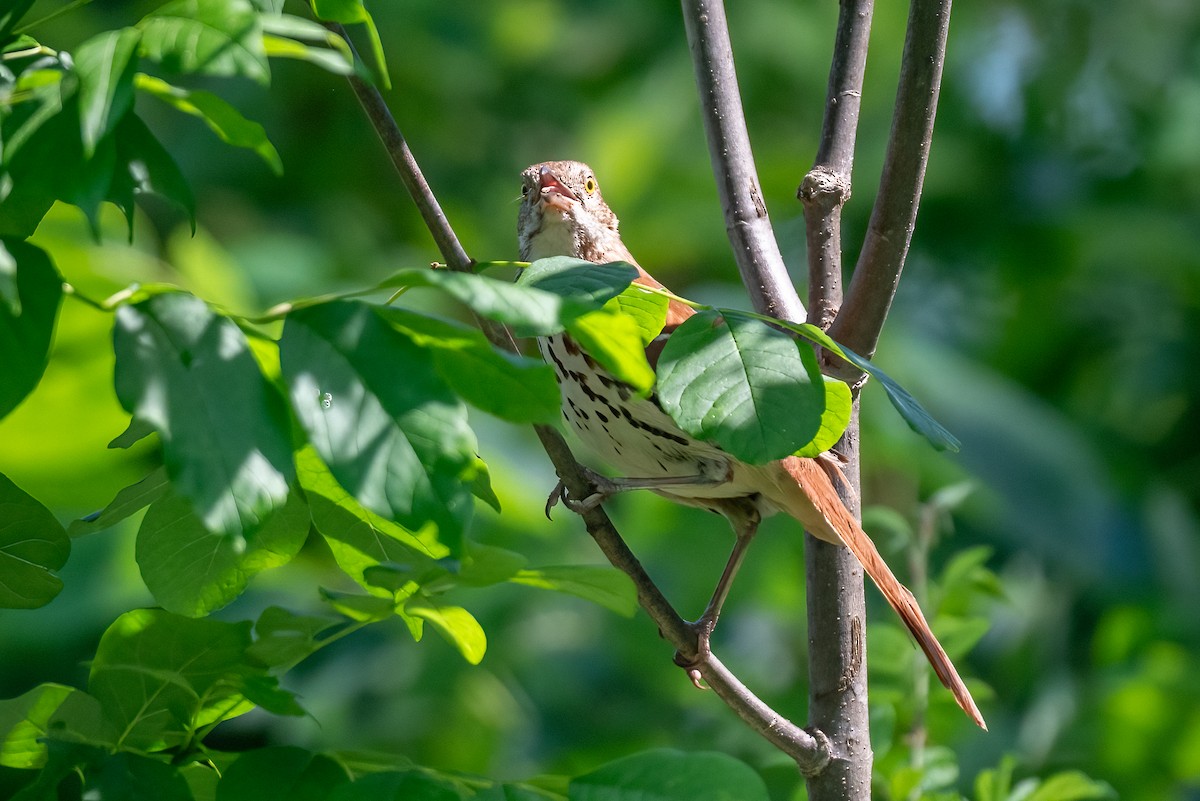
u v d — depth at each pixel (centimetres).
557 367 719
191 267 945
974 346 1335
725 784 343
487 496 388
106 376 511
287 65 1312
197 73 286
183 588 404
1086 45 1405
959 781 1029
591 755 1085
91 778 346
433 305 1045
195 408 282
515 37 1431
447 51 1374
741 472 696
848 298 594
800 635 1151
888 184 576
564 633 1134
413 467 288
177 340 288
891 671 722
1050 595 1188
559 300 306
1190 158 1391
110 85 286
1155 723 1114
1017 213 1362
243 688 372
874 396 1112
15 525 376
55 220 507
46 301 290
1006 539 1170
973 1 1420
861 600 616
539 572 347
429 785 335
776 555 1130
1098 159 1422
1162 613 1171
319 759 353
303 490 387
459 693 1073
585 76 1409
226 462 280
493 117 1415
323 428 286
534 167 870
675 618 550
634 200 1320
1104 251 1357
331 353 293
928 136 570
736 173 692
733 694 564
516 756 1075
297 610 378
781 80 1355
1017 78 1413
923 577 757
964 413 1155
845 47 664
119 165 324
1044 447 1171
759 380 369
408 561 391
